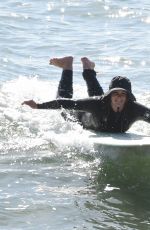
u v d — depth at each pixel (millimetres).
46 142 26531
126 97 24953
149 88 35344
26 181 22500
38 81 35750
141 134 25625
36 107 24891
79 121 27391
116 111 25109
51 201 20922
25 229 18844
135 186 22578
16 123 28578
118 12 55156
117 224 19609
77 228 19156
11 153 25281
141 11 55562
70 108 25156
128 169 23703
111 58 42000
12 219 19453
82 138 25172
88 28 50438
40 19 52250
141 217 20172
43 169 23750
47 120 28875
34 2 58031
